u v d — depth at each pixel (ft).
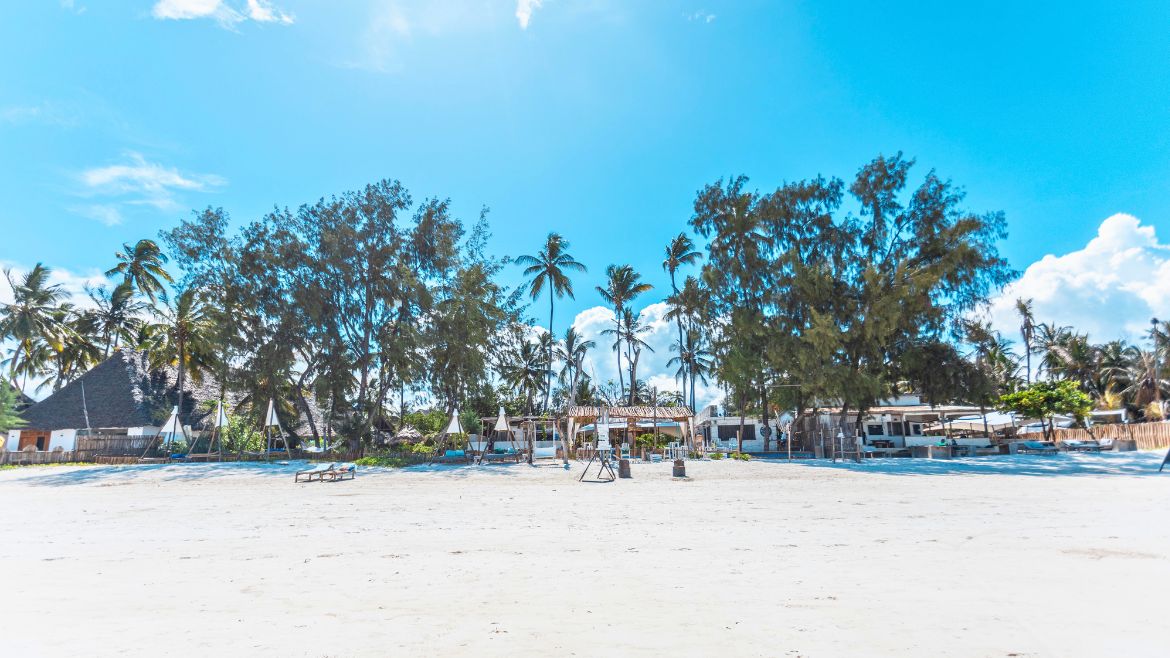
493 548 27.48
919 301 107.55
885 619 15.53
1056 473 78.48
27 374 158.10
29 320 142.92
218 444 123.85
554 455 126.52
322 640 14.17
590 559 24.66
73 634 14.74
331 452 114.52
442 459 104.83
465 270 119.03
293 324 115.85
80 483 76.23
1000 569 21.70
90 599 18.49
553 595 18.63
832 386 108.47
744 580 20.45
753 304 124.67
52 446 134.72
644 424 131.95
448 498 52.37
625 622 15.53
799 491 56.65
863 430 145.38
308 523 37.04
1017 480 67.87
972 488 58.34
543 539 29.99
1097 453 118.93
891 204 119.55
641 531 32.53
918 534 30.55
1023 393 123.85
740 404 135.33
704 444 143.43
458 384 121.29
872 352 115.65
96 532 34.19
